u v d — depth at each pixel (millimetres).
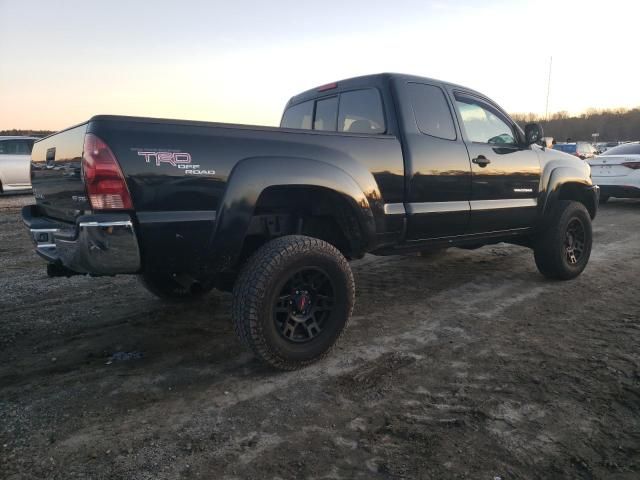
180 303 4480
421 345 3535
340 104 4309
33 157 3586
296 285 3152
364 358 3326
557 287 5000
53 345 3547
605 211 10594
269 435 2426
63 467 2180
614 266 5852
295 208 3529
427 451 2291
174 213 2732
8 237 7715
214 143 2842
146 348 3508
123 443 2357
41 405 2711
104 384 2959
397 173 3719
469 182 4246
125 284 5113
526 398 2766
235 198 2883
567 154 5602
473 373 3082
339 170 3307
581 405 2688
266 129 3070
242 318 2918
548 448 2312
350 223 3555
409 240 3912
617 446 2326
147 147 2633
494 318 4094
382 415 2604
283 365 3068
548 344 3525
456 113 4262
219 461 2225
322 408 2680
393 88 3840
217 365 3234
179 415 2613
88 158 2533
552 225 5066
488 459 2232
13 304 4441
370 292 4875
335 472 2150
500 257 6449
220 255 2908
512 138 4867
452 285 5109
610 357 3285
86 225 2533
